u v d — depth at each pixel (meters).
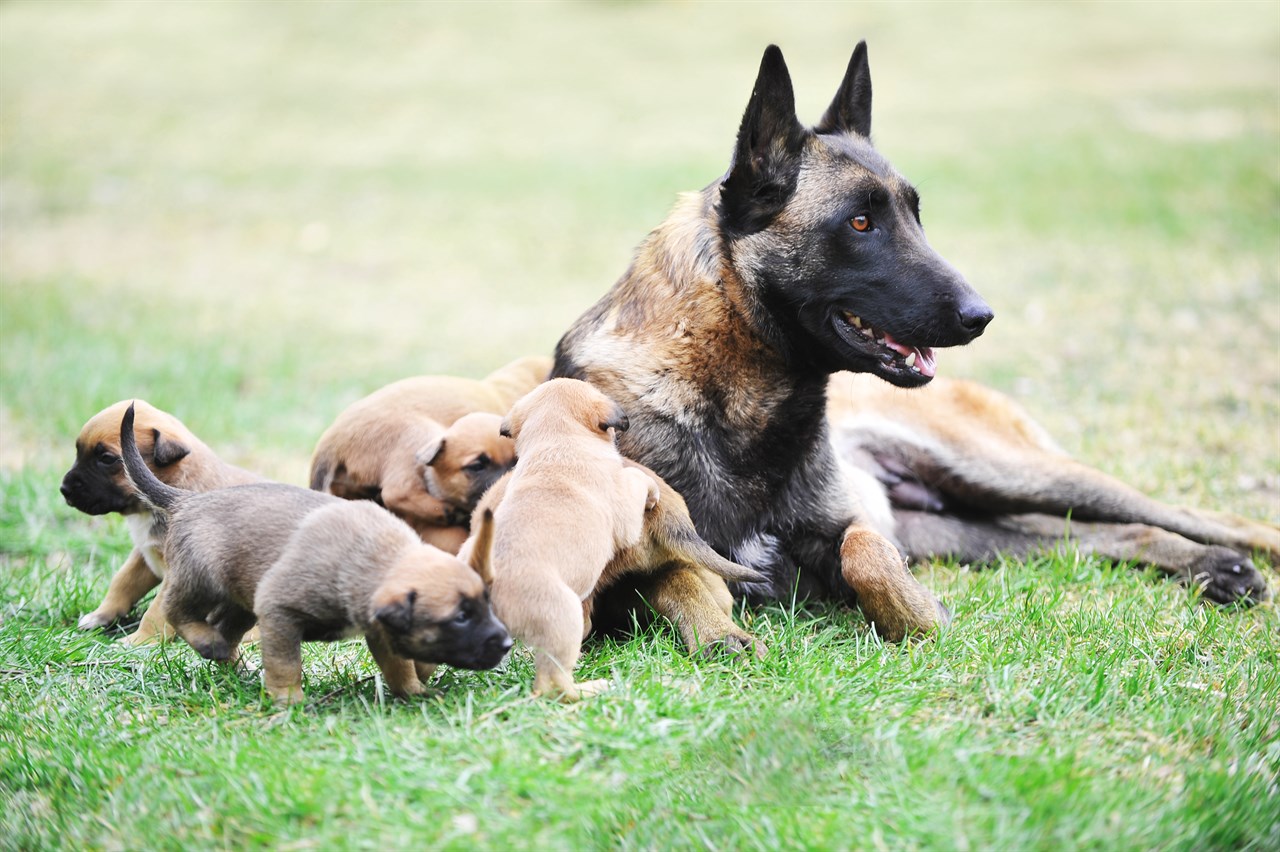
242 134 36.00
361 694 6.55
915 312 7.62
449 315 20.62
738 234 7.80
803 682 6.57
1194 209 23.25
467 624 5.95
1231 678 6.97
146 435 7.87
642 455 7.80
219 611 6.85
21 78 43.47
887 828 5.27
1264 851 5.25
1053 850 5.06
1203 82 37.38
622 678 6.68
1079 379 14.80
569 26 50.28
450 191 29.47
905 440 10.02
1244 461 11.66
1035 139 30.53
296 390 16.03
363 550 6.21
